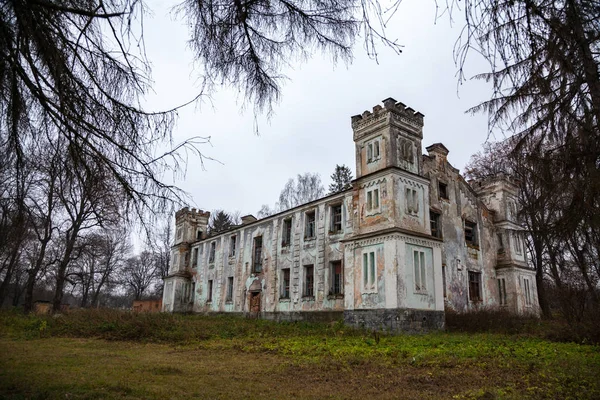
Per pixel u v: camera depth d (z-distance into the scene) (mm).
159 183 4855
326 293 24844
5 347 14445
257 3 4355
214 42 4438
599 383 8039
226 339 17766
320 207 27016
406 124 23016
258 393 7699
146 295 83188
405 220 21016
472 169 38344
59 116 4422
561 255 7125
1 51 3869
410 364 10758
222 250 37125
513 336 17797
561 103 5613
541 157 6188
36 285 53906
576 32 4352
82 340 17500
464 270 26734
